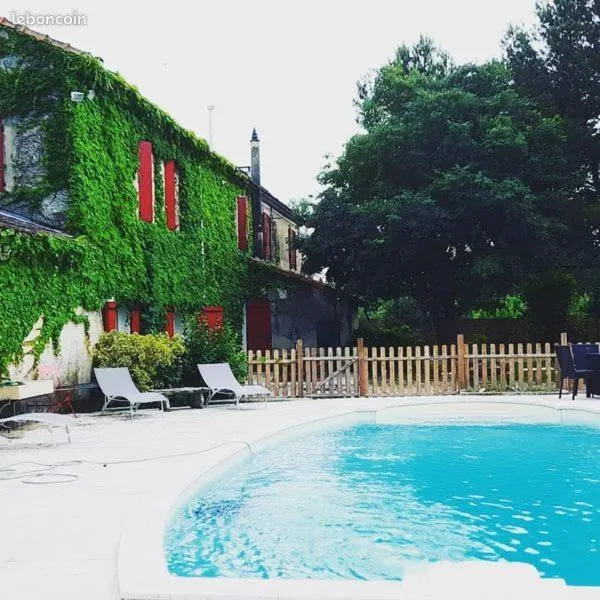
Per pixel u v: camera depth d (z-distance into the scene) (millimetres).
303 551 5289
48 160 14539
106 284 15203
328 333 28750
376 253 24797
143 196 17188
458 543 5578
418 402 14461
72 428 11484
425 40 30859
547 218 24141
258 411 14062
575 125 27766
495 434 11812
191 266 19969
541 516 6461
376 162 26266
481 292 24594
